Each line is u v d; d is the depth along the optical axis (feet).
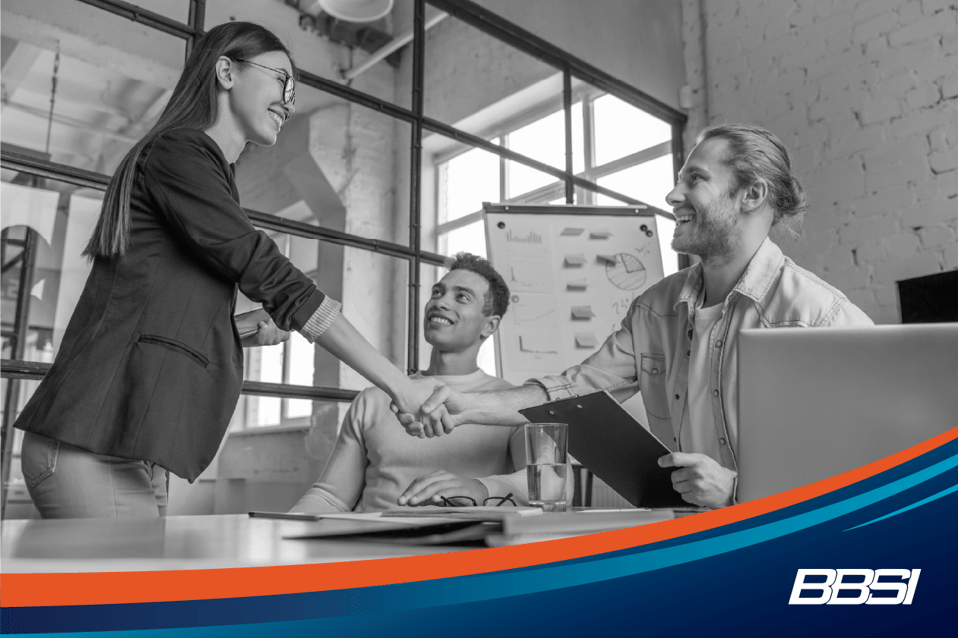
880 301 10.25
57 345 12.55
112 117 16.35
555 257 10.06
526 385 5.01
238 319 4.54
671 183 13.44
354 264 17.39
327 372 16.78
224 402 3.57
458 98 16.97
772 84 12.05
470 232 17.10
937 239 9.84
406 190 18.11
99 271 3.49
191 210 3.41
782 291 4.56
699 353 4.82
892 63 10.64
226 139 3.88
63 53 14.32
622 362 5.43
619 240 10.27
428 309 6.27
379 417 5.77
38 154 16.21
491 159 16.84
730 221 4.83
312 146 17.13
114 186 3.50
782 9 12.10
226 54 3.81
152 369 3.31
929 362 2.18
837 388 2.28
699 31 13.51
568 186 12.46
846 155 10.91
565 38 12.53
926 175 10.07
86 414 3.19
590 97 15.06
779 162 4.88
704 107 13.23
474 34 16.76
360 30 17.10
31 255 12.31
